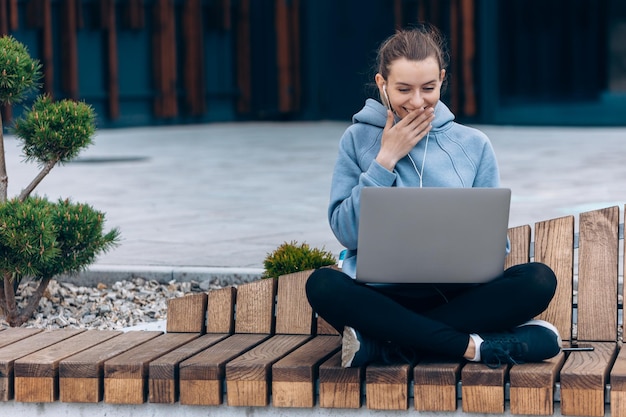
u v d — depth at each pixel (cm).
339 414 470
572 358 481
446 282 467
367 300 462
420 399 457
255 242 969
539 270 472
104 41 2534
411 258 462
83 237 661
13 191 1407
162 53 2641
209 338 541
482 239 462
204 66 2741
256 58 2848
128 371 480
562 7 2533
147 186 1462
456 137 503
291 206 1233
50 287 779
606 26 2506
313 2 2845
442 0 2595
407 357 479
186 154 1966
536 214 1115
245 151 2014
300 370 469
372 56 2777
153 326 673
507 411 458
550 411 448
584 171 1554
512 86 2578
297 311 548
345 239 488
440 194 457
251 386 472
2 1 2303
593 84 2523
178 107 2717
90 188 1442
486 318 470
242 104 2836
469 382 454
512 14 2564
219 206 1241
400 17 2669
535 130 2469
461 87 2577
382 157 480
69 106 664
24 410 493
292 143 2191
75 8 2448
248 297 553
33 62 661
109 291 794
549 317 532
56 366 489
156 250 930
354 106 2830
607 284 527
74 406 490
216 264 849
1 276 651
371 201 456
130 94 2597
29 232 616
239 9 2800
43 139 651
